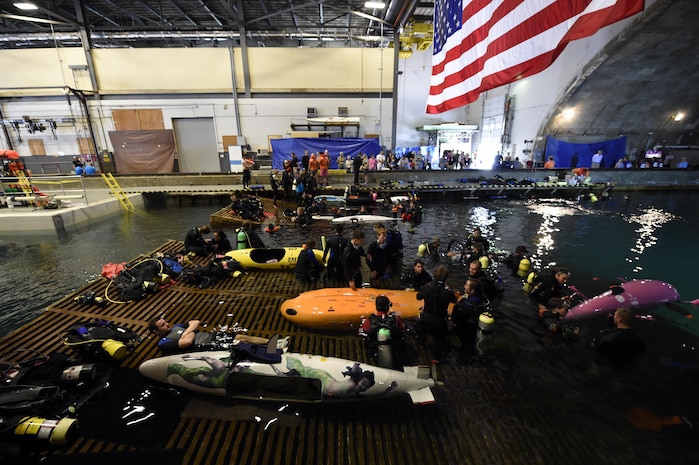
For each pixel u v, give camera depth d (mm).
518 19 5328
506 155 22172
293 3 17688
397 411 3357
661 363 4125
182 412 3281
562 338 4594
